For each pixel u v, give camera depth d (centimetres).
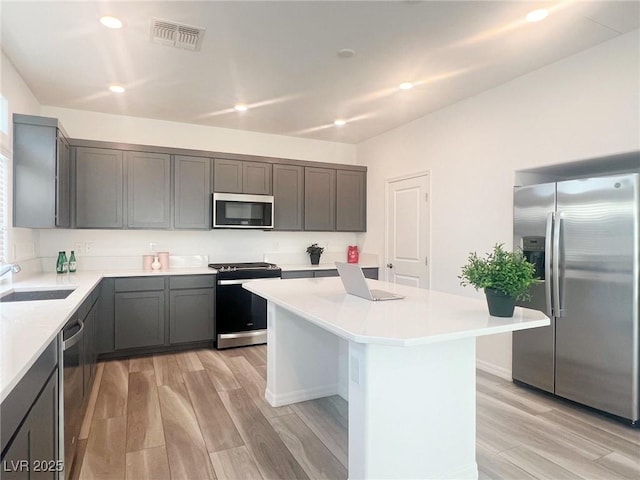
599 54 269
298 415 263
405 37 257
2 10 224
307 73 314
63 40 260
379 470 173
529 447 224
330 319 172
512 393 302
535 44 268
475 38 259
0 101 283
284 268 455
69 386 188
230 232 482
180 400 285
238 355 393
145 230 439
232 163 447
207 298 413
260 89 348
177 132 451
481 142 356
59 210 321
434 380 185
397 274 468
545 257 289
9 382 100
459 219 380
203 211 433
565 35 255
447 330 153
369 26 244
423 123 427
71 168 376
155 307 390
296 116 427
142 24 241
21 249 330
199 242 466
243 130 485
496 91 342
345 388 289
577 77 282
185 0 216
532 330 304
